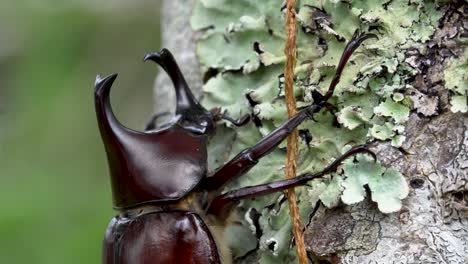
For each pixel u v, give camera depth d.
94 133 0.55
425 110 0.40
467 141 0.39
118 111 0.55
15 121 0.55
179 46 0.44
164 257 0.40
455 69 0.40
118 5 0.56
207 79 0.43
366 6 0.40
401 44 0.40
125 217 0.41
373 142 0.40
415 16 0.40
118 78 0.55
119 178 0.41
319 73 0.41
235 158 0.40
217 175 0.41
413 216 0.39
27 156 0.54
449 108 0.40
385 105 0.40
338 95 0.40
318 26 0.41
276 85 0.42
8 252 0.52
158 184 0.40
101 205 0.53
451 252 0.39
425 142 0.40
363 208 0.40
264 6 0.42
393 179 0.39
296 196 0.40
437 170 0.39
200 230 0.40
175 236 0.40
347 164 0.40
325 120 0.41
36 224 0.53
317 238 0.40
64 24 0.56
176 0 0.44
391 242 0.39
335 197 0.40
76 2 0.56
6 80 0.55
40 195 0.53
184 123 0.41
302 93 0.41
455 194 0.39
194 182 0.40
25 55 0.55
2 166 0.54
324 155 0.40
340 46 0.41
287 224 0.41
